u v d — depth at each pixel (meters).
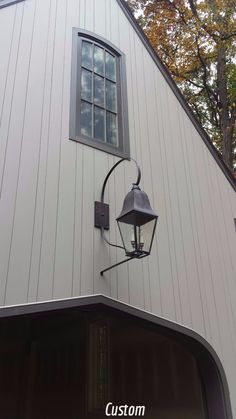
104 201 3.57
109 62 4.48
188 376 3.78
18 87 3.50
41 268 2.93
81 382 4.16
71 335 4.54
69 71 3.96
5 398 4.48
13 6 3.85
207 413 3.56
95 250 3.28
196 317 3.80
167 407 3.77
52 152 3.44
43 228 3.08
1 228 2.89
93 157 3.71
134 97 4.50
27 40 3.79
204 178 4.79
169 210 4.17
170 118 4.79
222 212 4.77
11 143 3.24
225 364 3.77
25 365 4.82
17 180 3.13
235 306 4.23
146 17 10.61
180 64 10.66
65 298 2.93
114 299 3.19
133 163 4.03
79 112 3.87
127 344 4.27
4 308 2.66
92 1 4.62
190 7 10.24
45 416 4.45
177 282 3.82
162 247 3.88
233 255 4.57
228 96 11.07
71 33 4.20
